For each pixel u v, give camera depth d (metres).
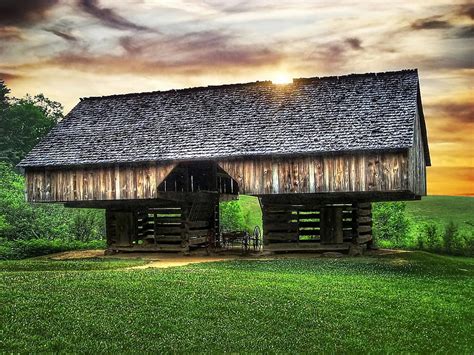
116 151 35.66
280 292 19.06
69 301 16.88
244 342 14.38
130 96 40.78
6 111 86.44
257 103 36.59
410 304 18.70
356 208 33.31
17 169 75.75
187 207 36.12
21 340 13.91
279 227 33.91
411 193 32.88
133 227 37.06
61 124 39.50
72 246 41.09
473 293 21.23
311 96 35.91
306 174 32.50
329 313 16.95
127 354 13.40
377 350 14.30
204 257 34.38
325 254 32.72
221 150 33.47
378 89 35.00
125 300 17.20
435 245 40.62
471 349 14.84
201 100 38.34
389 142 30.94
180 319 15.80
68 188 36.41
